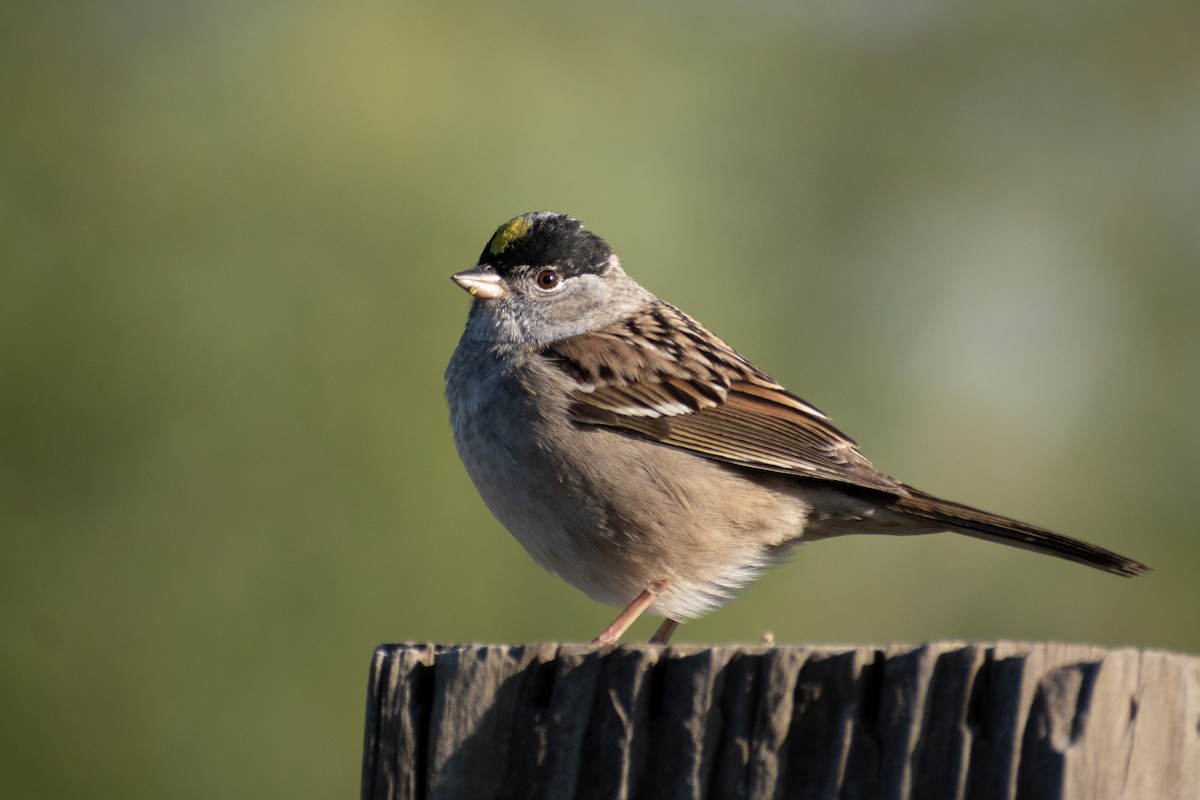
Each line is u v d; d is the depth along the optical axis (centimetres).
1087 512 1795
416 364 1316
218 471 1302
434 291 1331
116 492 1302
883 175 2006
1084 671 386
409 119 1366
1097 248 2000
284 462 1295
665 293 1430
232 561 1292
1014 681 385
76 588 1300
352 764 1277
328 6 1410
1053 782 376
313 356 1311
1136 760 385
